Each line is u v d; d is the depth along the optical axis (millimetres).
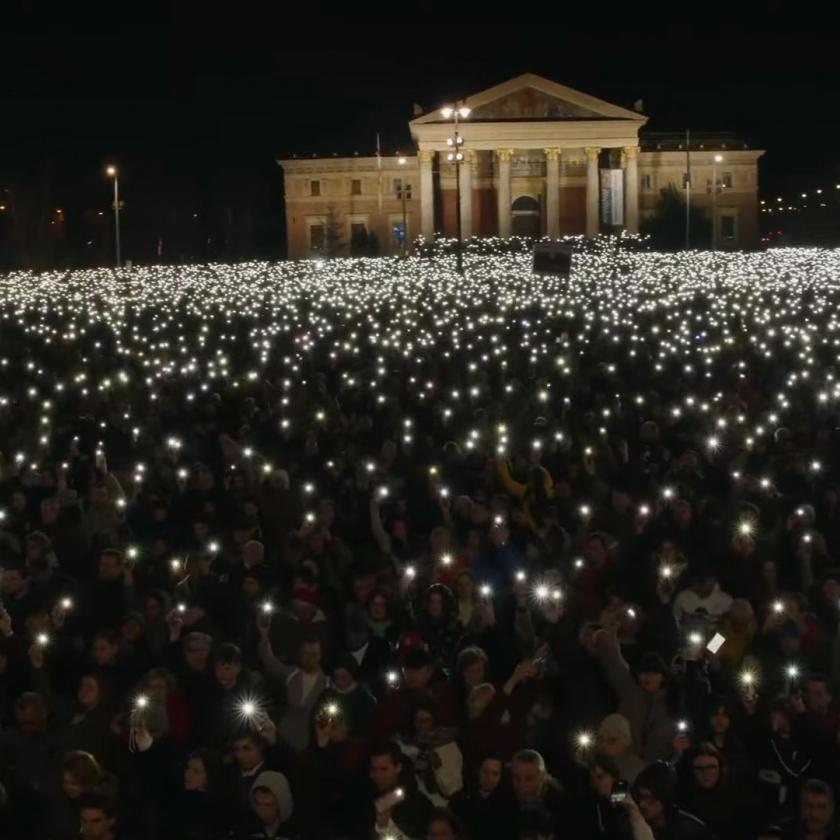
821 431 23359
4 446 24938
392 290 65375
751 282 66250
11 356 40125
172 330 48969
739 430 24375
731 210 138125
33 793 11539
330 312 53875
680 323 45750
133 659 13680
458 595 14898
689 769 10914
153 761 11719
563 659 13055
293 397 29750
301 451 24109
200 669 12891
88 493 19766
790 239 146875
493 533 16484
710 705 11828
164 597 14406
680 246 117938
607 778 10492
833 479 21609
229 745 11578
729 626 14211
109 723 12102
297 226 141375
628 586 15266
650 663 12289
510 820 10633
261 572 15836
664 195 123688
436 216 136875
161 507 19328
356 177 139750
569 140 130000
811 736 11648
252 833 10906
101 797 10039
